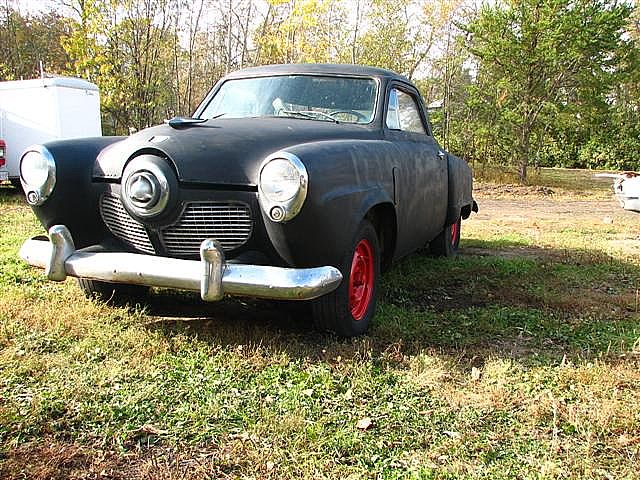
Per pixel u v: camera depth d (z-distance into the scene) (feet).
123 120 63.72
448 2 69.67
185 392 10.18
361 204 11.93
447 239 21.75
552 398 10.19
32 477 7.80
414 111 17.76
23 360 11.14
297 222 10.58
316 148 11.19
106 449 8.54
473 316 14.89
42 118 40.24
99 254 11.71
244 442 8.71
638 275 19.89
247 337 12.56
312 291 10.52
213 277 10.61
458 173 20.17
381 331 13.26
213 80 82.23
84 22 59.36
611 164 103.09
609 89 65.51
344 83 15.51
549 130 67.31
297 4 61.57
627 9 61.26
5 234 24.07
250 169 11.22
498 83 63.05
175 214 11.35
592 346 13.01
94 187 12.38
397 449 8.71
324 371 11.02
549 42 59.41
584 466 8.27
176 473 7.98
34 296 14.97
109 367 10.98
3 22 103.60
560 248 24.89
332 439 8.82
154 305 14.75
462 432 9.16
